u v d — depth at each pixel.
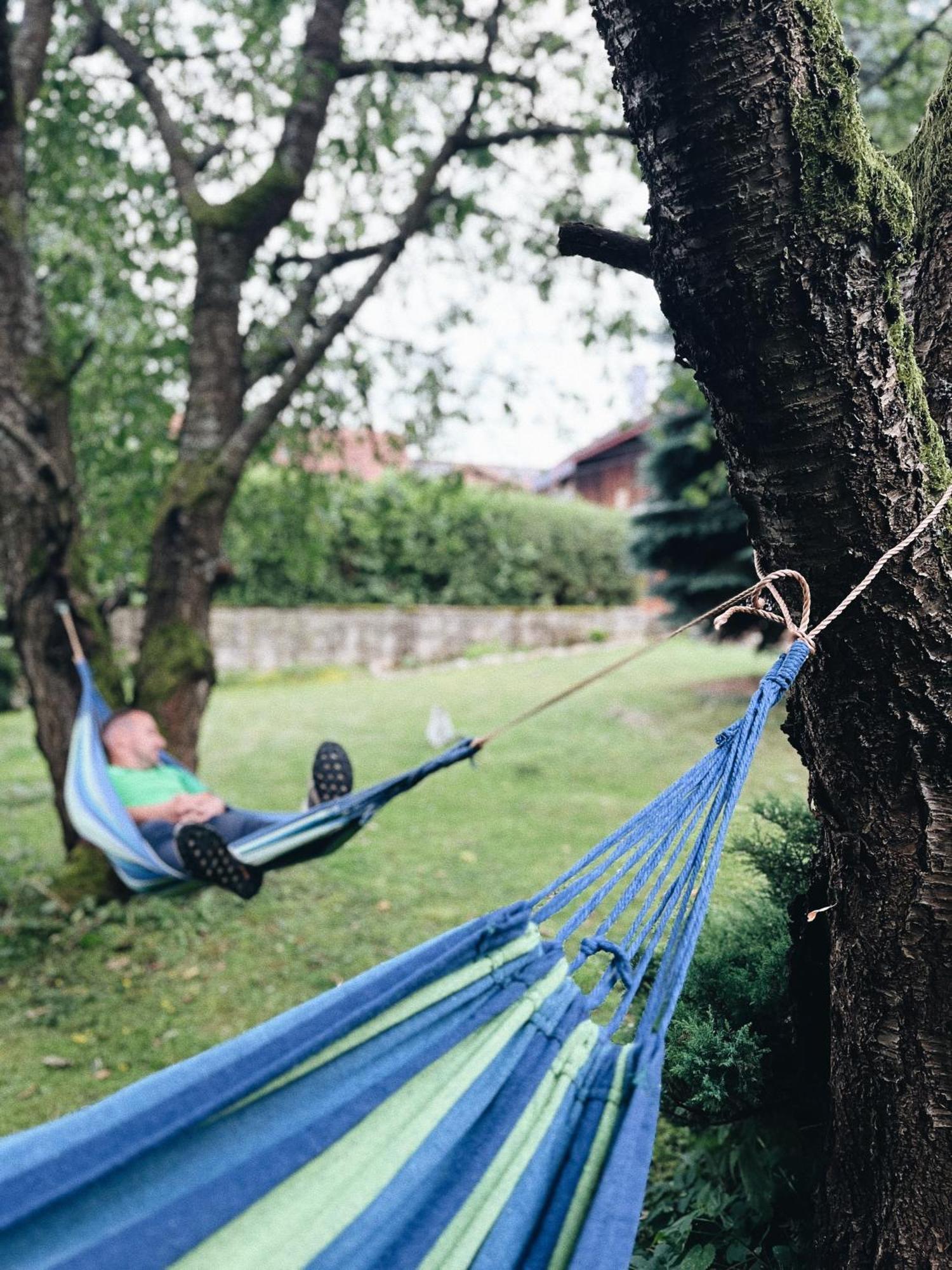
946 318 1.91
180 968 4.84
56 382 5.41
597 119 6.25
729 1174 2.57
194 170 6.12
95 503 6.69
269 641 14.74
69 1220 1.07
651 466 10.28
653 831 1.62
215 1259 1.11
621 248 1.91
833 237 1.52
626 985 1.45
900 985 1.80
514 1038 1.39
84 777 4.38
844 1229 1.89
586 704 10.34
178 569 5.71
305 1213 1.17
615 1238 1.14
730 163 1.51
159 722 5.55
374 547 15.71
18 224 5.36
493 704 11.01
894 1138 1.80
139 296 6.50
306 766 8.62
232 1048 1.22
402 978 1.37
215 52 6.09
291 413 6.80
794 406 1.63
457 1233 1.21
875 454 1.64
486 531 16.66
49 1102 3.77
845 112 1.50
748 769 1.62
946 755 1.74
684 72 1.49
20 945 5.06
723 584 9.77
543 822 6.57
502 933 1.47
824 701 1.82
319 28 5.92
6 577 5.45
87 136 6.37
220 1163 1.17
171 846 4.07
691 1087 2.20
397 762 8.55
